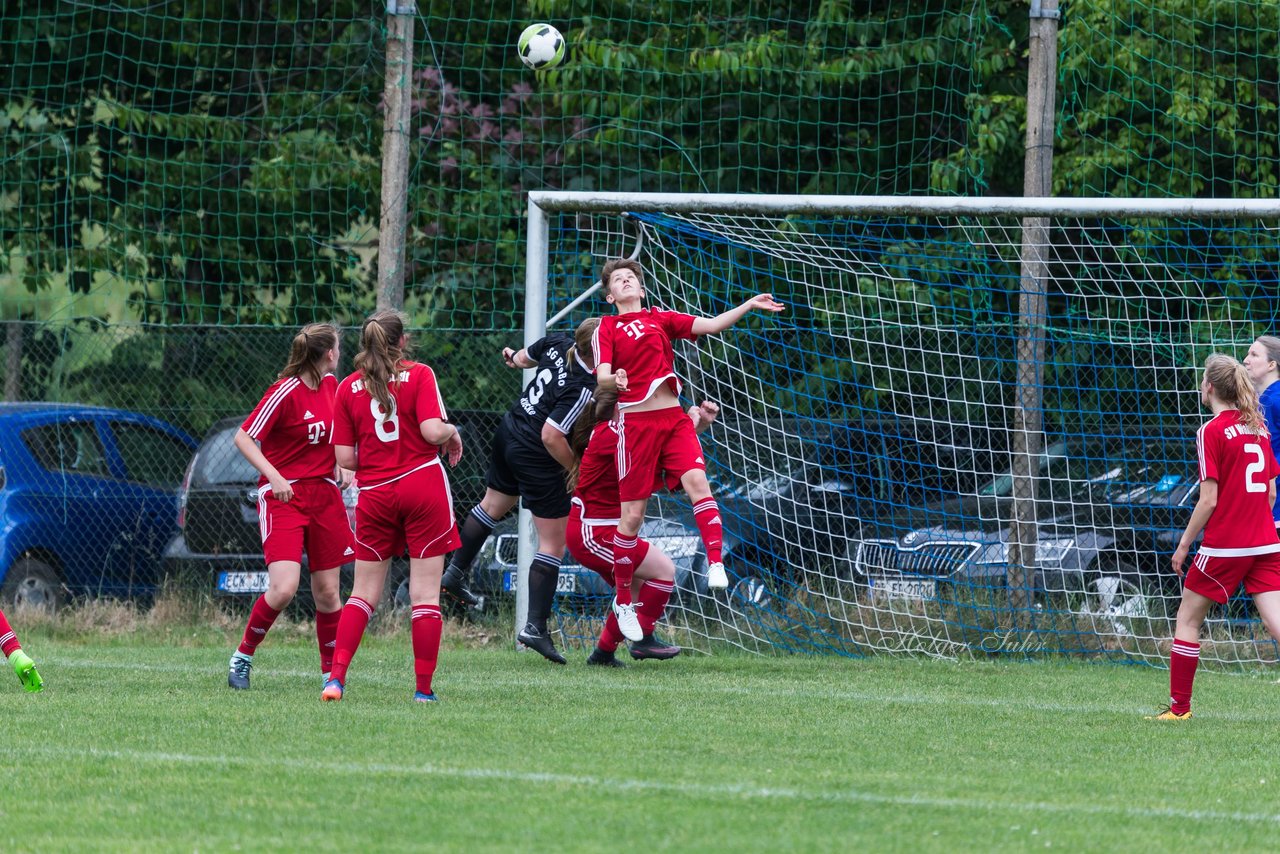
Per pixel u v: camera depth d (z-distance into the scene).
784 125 49.75
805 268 41.12
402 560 41.34
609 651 33.00
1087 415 39.97
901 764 20.25
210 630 39.94
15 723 23.00
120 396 50.25
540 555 33.44
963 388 39.78
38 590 42.62
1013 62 49.81
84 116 56.34
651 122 49.62
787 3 50.62
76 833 15.67
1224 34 46.81
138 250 56.03
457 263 52.69
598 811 16.67
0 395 49.84
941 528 38.34
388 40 43.56
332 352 27.00
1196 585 25.72
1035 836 15.86
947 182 46.62
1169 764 20.70
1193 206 34.44
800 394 40.44
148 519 44.16
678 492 39.12
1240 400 25.58
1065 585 37.91
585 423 31.89
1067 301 45.78
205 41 55.88
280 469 27.11
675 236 39.56
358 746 20.97
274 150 55.06
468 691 27.84
